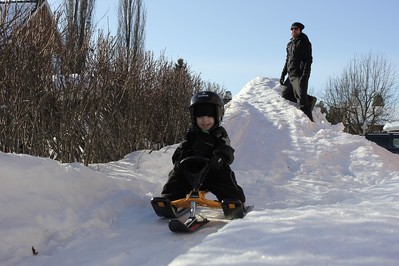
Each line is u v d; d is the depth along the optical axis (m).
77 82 6.19
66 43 6.26
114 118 7.21
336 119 37.66
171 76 9.05
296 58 11.96
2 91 5.38
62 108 6.07
